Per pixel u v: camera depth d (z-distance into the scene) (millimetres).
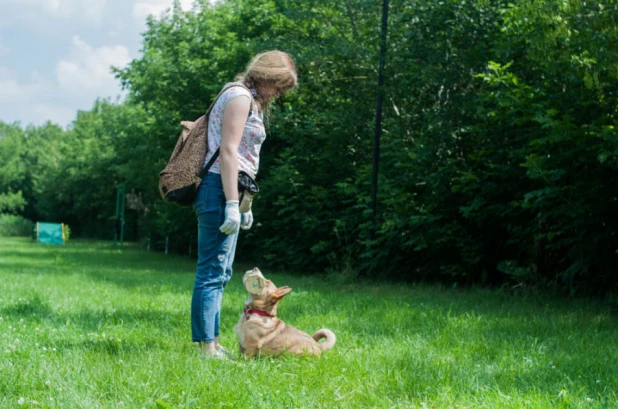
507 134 11367
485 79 10336
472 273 12648
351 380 3564
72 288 9906
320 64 16156
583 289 10047
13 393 3217
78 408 2926
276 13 18703
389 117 15328
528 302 9102
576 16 8648
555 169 9320
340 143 16047
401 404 3191
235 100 4180
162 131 23109
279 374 3658
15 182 68625
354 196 15078
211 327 4266
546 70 9695
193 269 17406
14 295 8484
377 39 14102
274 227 17938
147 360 3920
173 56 23953
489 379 3783
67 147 56750
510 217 11391
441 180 12203
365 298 8938
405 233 12758
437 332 5570
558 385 3650
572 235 10305
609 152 7984
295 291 10336
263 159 19562
